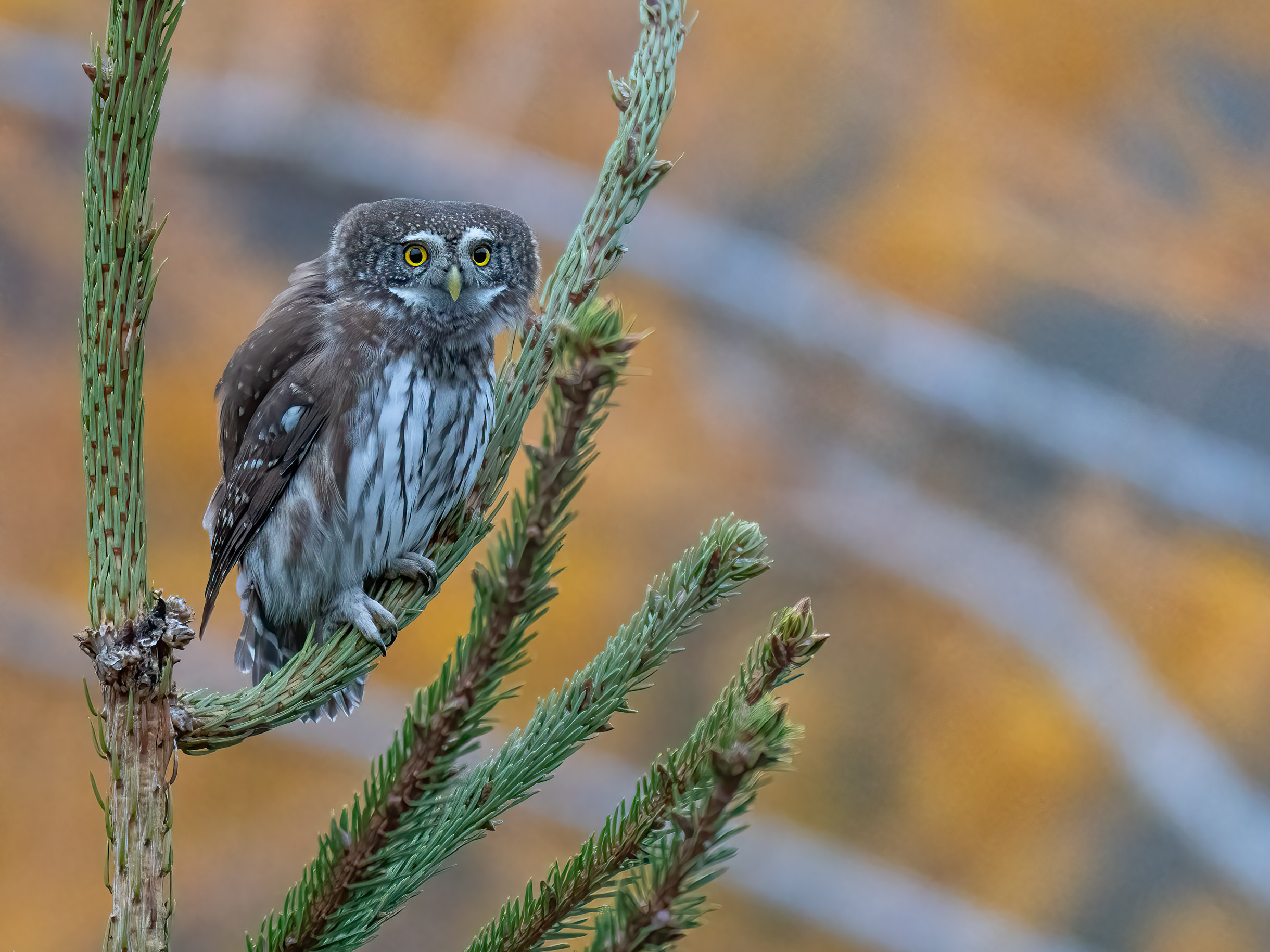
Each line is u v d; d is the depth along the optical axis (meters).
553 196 16.88
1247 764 15.02
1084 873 14.33
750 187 17.16
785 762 2.19
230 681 13.97
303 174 16.94
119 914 2.82
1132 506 16.41
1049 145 16.44
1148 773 14.70
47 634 13.62
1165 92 16.22
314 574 5.09
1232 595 15.89
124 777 2.85
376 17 17.08
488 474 4.65
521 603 2.41
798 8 16.70
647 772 2.95
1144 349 16.66
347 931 2.87
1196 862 14.33
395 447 5.07
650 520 15.14
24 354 14.48
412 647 13.91
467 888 13.65
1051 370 16.77
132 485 2.91
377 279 5.14
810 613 2.85
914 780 14.84
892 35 16.69
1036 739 14.91
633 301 16.92
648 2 4.29
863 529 16.11
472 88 17.19
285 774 13.68
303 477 5.09
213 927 13.05
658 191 17.14
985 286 16.89
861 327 16.80
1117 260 16.50
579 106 17.11
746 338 16.98
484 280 5.22
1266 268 15.98
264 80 16.98
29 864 12.96
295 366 5.12
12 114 15.70
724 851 2.24
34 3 16.33
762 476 16.22
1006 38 16.39
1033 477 16.72
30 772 13.28
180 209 16.50
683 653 14.96
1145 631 15.91
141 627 2.87
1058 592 15.89
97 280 2.88
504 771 3.25
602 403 2.27
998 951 14.01
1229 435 16.31
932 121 16.67
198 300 15.55
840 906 13.81
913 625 15.85
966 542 16.36
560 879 2.94
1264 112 16.14
